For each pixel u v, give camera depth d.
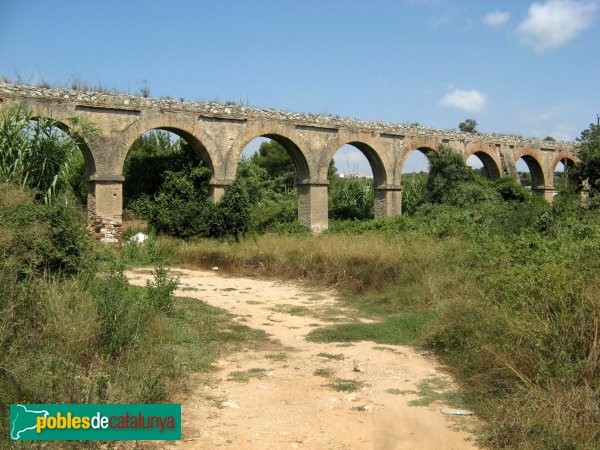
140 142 30.53
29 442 4.73
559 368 5.82
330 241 17.14
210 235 23.20
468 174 31.73
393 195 32.22
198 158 26.81
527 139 39.50
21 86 20.97
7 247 7.90
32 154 13.38
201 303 11.96
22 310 6.60
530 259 9.74
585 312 6.26
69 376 5.73
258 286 15.06
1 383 5.47
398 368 7.92
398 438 5.57
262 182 38.31
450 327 8.39
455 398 6.70
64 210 9.50
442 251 13.31
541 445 5.02
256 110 27.44
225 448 5.20
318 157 29.33
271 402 6.46
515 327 6.60
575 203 20.47
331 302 12.85
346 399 6.63
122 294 8.25
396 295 12.36
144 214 24.61
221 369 7.63
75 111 22.02
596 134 28.88
